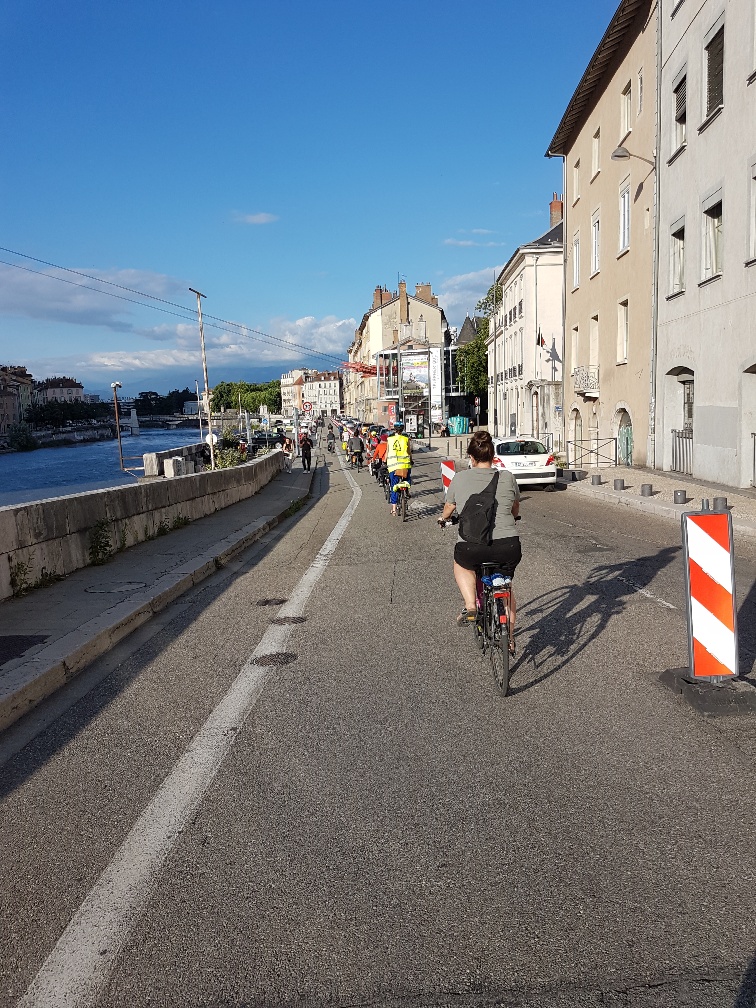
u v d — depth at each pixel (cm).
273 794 382
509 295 4881
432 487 2469
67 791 395
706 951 255
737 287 1709
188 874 314
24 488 5253
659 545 1106
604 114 2777
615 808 354
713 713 462
